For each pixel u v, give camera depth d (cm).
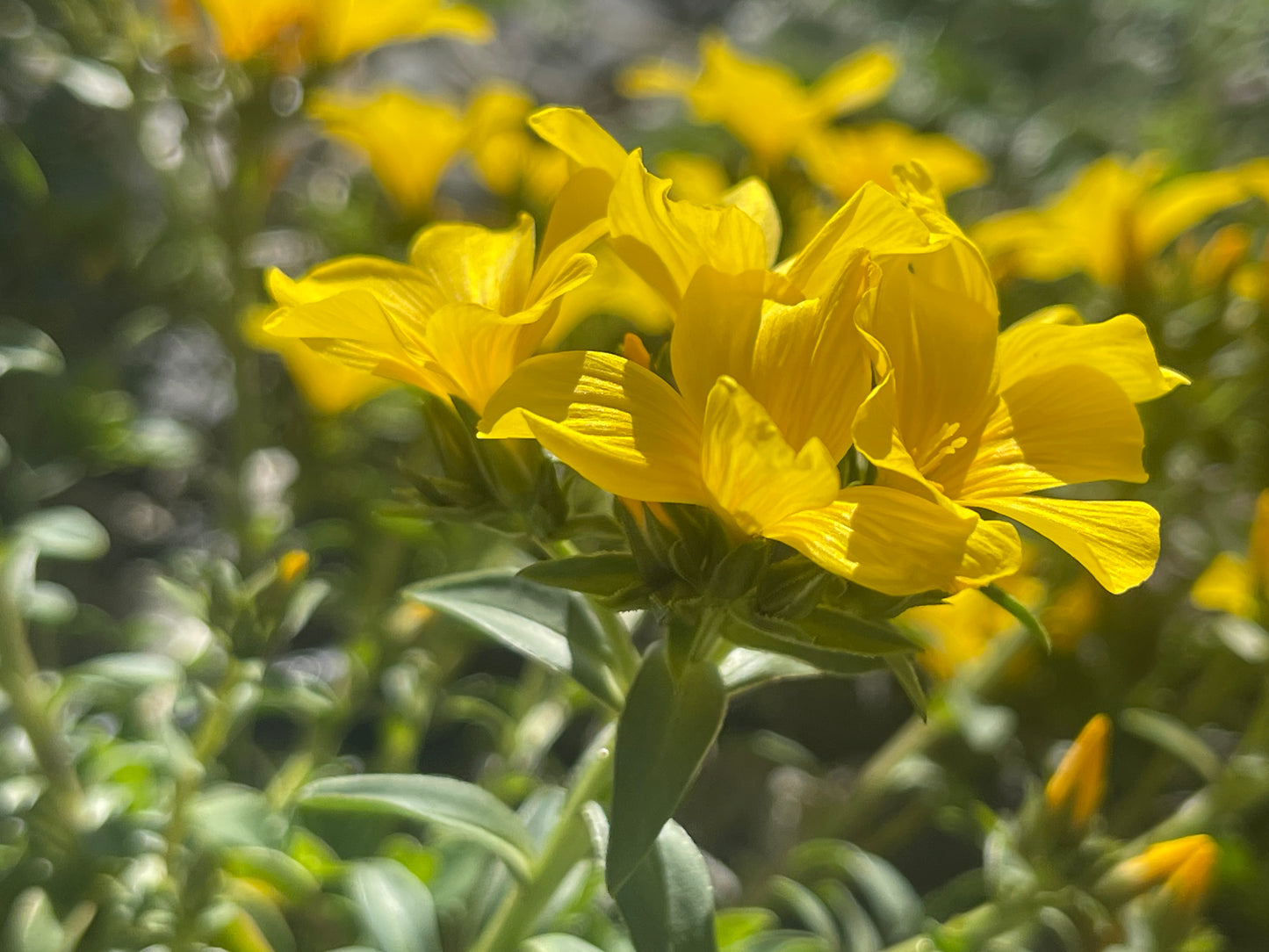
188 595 21
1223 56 52
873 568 13
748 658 17
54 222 38
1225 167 48
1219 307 28
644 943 16
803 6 67
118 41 27
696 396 14
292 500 33
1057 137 53
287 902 27
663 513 14
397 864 22
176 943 22
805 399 14
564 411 14
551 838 18
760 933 25
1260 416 31
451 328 15
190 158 30
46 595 24
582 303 19
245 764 31
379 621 31
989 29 61
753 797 40
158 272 38
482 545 32
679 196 29
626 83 31
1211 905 33
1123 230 28
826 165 29
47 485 33
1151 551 14
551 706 31
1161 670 34
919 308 15
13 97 40
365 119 28
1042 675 34
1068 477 15
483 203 48
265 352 37
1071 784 22
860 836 38
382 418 36
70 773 22
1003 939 25
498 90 29
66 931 23
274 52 26
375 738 39
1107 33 60
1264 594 25
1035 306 35
